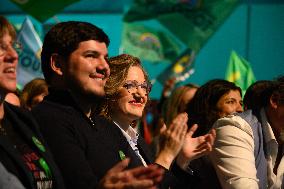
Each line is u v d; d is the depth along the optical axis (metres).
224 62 13.05
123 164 2.70
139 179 2.69
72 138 3.06
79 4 12.99
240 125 3.92
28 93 5.11
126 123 3.73
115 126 3.56
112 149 3.29
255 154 3.94
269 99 4.07
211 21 7.22
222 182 3.88
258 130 3.99
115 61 3.71
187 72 8.71
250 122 3.97
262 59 12.83
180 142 3.29
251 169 3.84
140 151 3.79
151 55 7.99
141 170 2.69
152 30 7.95
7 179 2.61
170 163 3.26
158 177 2.71
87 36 3.15
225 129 3.92
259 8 12.91
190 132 3.51
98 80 3.17
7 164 2.66
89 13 13.03
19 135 2.84
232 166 3.84
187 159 3.47
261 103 4.12
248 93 4.21
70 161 2.97
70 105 3.14
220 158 3.89
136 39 7.85
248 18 12.92
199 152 3.49
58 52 3.17
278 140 4.09
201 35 7.22
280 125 4.05
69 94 3.15
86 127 3.15
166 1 7.28
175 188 3.46
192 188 3.67
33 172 2.77
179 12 7.25
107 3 13.02
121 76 3.68
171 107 5.28
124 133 3.67
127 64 3.71
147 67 12.72
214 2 7.22
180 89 5.28
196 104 4.49
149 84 3.79
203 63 13.03
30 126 2.92
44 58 3.21
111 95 3.67
